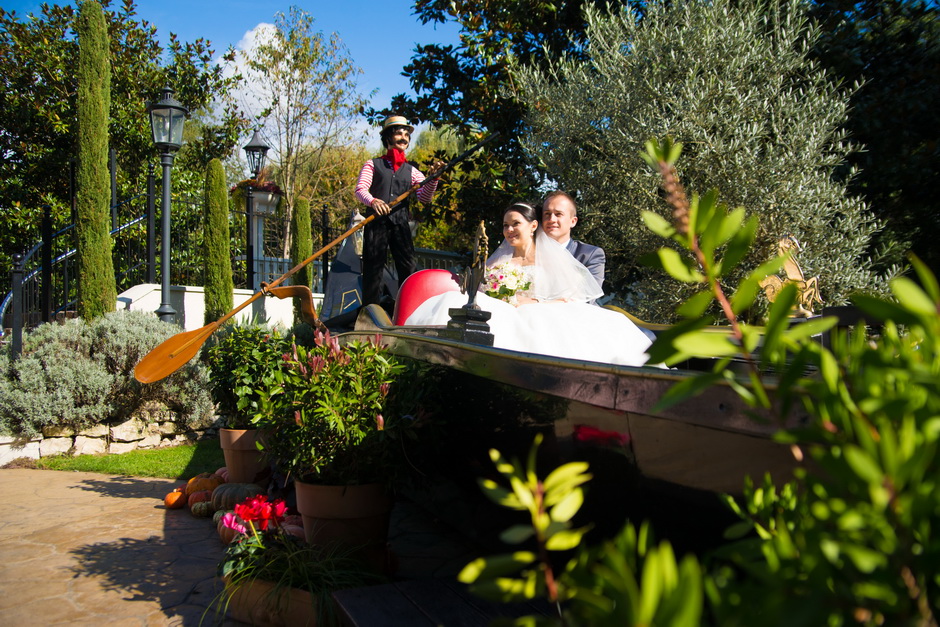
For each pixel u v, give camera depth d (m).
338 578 2.63
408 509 4.36
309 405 2.83
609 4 7.59
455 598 2.36
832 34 7.08
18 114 15.09
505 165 8.44
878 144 7.16
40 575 3.30
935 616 0.70
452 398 2.80
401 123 6.81
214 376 4.82
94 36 8.05
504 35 8.44
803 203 5.95
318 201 25.67
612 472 1.86
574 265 3.96
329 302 7.85
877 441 0.71
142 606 2.93
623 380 1.79
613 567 0.66
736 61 6.35
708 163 6.34
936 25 7.09
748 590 0.75
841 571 0.71
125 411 6.72
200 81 16.97
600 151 7.07
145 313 7.36
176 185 14.52
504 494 0.93
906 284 0.69
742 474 1.43
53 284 9.37
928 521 0.71
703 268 0.86
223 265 9.21
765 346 0.77
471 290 2.95
